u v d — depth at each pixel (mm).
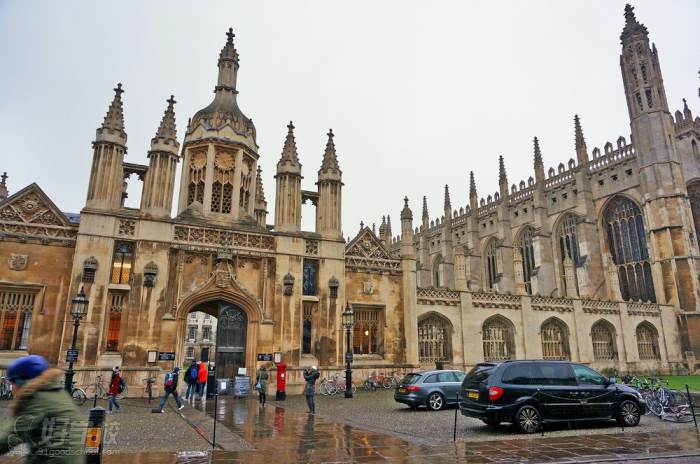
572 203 57281
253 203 30969
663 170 49062
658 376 40562
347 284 29094
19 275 22234
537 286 55469
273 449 11344
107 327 22672
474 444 12016
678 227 47188
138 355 22609
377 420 16438
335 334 27328
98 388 21531
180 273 24547
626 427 15258
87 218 23234
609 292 44719
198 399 22141
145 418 16375
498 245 62531
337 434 13445
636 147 51719
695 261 46219
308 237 28000
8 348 21672
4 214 22656
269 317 25969
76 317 18719
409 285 30406
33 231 22922
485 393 14234
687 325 44594
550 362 15195
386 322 29500
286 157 28922
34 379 4844
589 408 14867
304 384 25578
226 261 25562
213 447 11586
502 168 65750
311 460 10188
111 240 23453
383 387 27859
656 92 51469
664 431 14266
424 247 74250
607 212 55281
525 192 64188
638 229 51625
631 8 55594
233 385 24922
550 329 37531
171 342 23359
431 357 31656
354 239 30203
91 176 24094
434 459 10305
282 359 25516
